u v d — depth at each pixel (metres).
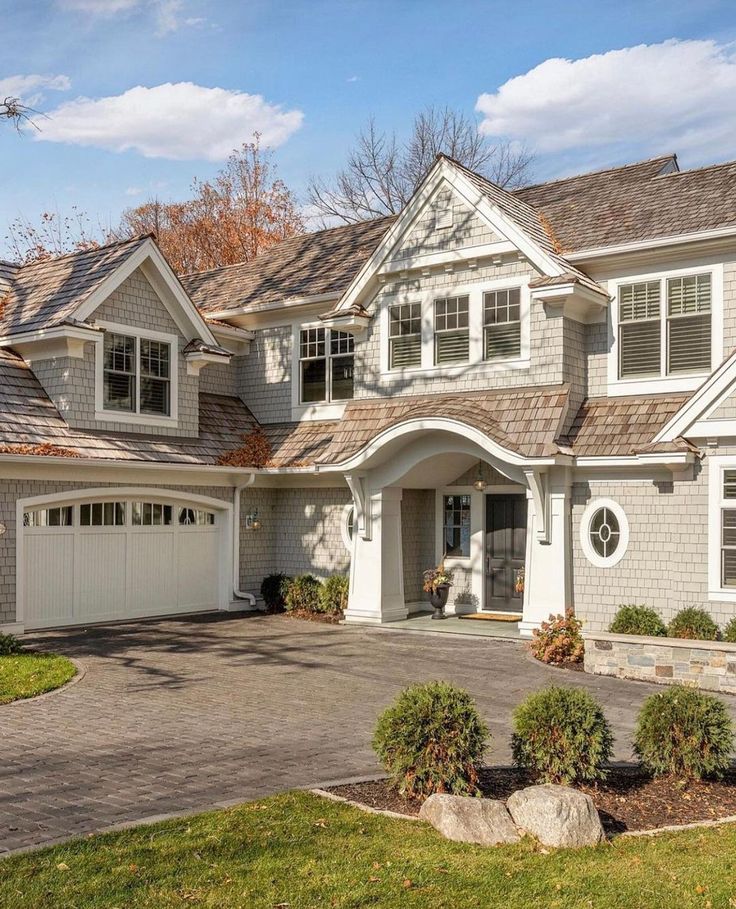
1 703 11.56
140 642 16.52
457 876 6.23
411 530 20.81
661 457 15.34
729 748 8.54
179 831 6.89
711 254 16.73
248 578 21.64
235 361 23.48
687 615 14.98
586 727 8.17
